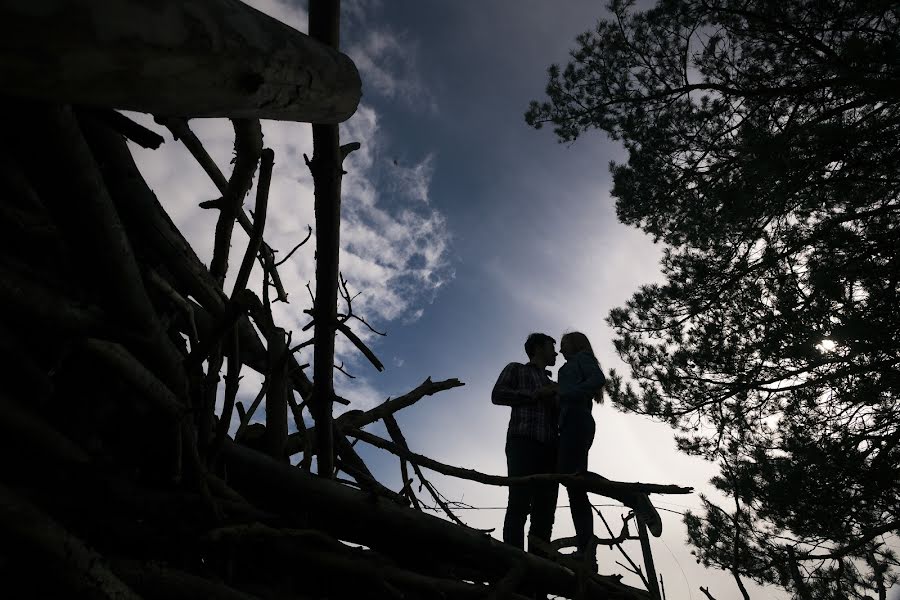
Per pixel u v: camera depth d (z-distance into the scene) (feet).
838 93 19.62
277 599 5.22
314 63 2.84
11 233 3.81
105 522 3.91
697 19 22.12
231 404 4.83
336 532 6.14
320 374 6.01
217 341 4.66
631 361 23.99
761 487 18.25
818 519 17.11
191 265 5.19
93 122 4.16
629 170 24.03
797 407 20.56
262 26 2.48
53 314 3.71
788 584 16.38
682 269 22.99
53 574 2.88
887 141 17.02
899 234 18.01
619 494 7.55
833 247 18.54
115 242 3.40
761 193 19.52
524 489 9.48
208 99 2.33
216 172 5.91
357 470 6.95
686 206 22.91
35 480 3.75
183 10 1.98
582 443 9.43
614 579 8.09
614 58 24.22
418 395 8.73
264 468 5.62
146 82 2.01
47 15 1.59
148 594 3.77
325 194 4.90
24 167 2.83
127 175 4.49
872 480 17.19
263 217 4.87
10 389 3.70
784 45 20.38
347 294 5.55
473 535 6.66
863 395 18.43
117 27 1.76
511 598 6.45
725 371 21.53
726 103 21.88
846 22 18.42
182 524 4.33
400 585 5.84
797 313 19.29
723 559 17.76
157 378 4.34
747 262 21.13
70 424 4.07
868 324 17.31
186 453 4.57
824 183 18.66
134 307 3.88
